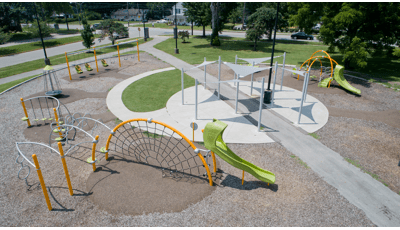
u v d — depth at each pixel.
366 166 9.00
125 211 6.88
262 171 7.92
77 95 16.61
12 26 48.03
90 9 102.12
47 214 6.81
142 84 18.94
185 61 27.06
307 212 6.88
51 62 26.94
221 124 7.13
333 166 8.98
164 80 19.97
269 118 13.02
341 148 10.20
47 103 14.55
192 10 47.09
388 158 9.50
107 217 6.70
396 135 11.30
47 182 8.09
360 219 6.66
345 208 7.04
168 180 8.15
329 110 14.19
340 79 17.39
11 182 8.10
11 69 23.84
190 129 11.77
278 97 16.19
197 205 7.10
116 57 29.02
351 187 7.90
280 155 9.67
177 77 20.86
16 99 15.88
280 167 8.91
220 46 37.34
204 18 45.66
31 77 20.91
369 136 11.21
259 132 11.48
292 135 11.26
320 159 9.42
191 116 13.23
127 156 9.53
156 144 10.36
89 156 9.62
